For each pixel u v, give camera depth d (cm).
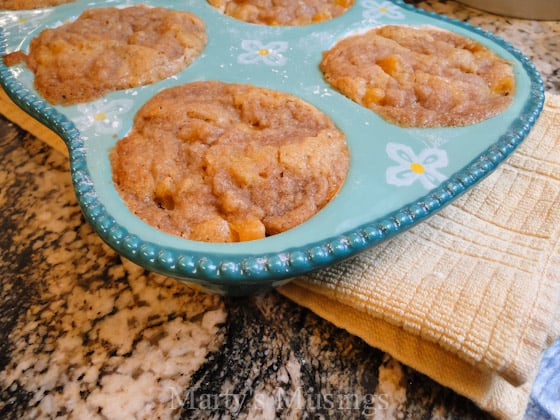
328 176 13
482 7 25
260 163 13
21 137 19
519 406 11
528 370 10
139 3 22
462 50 18
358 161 14
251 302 13
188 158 14
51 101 16
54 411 11
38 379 12
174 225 12
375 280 12
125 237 11
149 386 12
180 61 18
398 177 13
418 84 16
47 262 15
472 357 10
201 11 21
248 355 12
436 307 11
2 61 19
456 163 13
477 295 11
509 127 14
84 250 15
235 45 19
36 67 18
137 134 15
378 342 12
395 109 15
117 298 14
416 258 13
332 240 11
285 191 13
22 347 12
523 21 25
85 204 12
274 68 18
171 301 13
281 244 11
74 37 19
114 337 13
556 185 14
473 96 16
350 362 12
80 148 14
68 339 13
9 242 15
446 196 13
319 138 14
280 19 20
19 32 20
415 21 20
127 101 16
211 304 13
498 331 11
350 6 21
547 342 11
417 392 11
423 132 15
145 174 13
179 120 15
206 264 11
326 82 17
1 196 17
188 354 12
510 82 16
